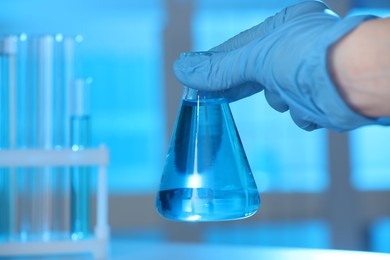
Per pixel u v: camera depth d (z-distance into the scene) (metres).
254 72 0.63
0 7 2.99
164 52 3.17
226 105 0.67
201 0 3.07
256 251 1.13
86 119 1.19
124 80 3.26
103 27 3.24
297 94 0.59
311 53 0.55
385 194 3.17
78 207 1.19
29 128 1.21
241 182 0.63
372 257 1.03
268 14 3.23
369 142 3.23
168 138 3.15
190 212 0.61
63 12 3.10
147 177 3.21
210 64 0.66
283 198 3.18
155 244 1.27
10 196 1.18
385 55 0.51
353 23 0.54
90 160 1.16
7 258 1.16
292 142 3.22
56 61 1.21
